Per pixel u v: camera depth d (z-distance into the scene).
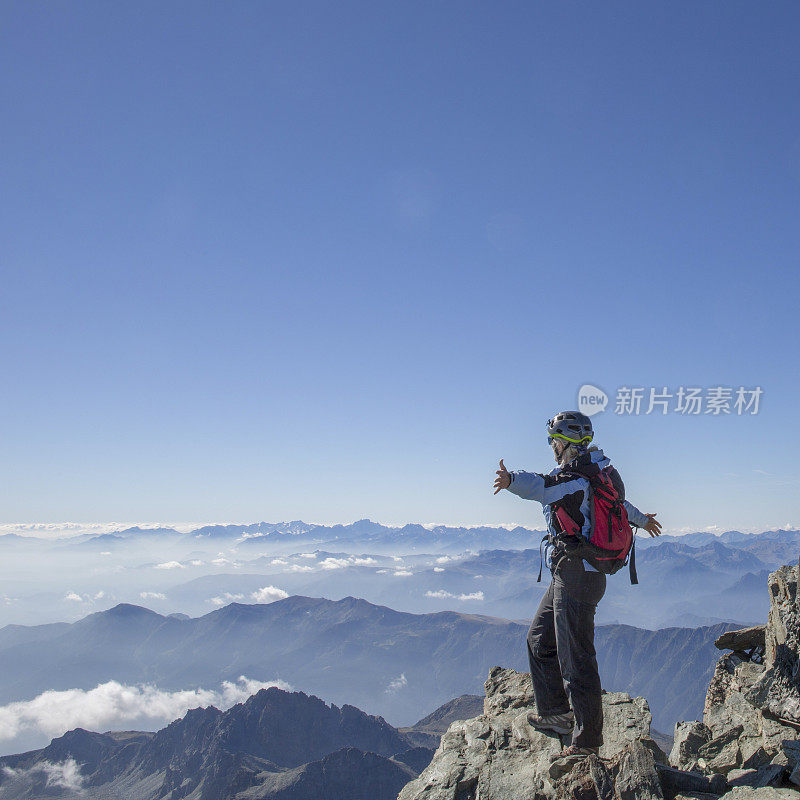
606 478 3.94
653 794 3.32
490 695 4.87
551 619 4.13
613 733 4.10
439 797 3.96
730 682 4.88
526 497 3.94
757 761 3.71
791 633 4.24
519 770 3.96
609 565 3.86
